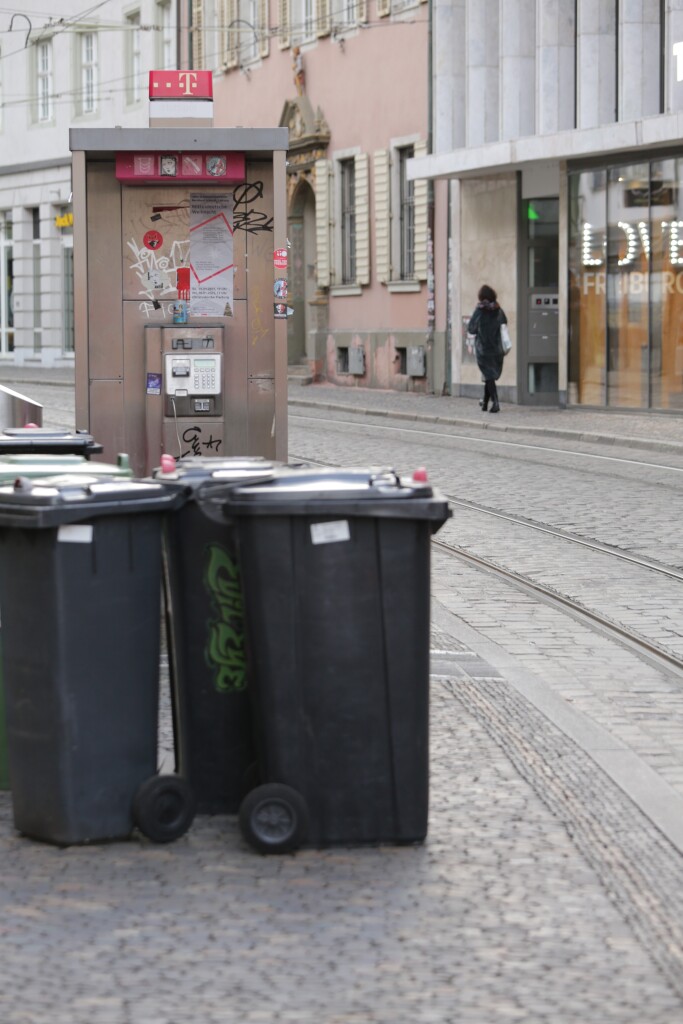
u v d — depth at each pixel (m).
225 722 6.02
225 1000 4.42
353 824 5.68
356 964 4.67
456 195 32.12
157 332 12.29
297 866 5.52
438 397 32.44
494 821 5.95
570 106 28.92
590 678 8.43
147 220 12.40
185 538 5.93
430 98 32.34
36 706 5.71
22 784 5.81
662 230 25.80
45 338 51.09
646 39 26.84
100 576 5.64
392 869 5.47
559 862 5.52
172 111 12.51
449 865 5.51
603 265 27.27
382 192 35.16
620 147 25.42
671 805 6.13
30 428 8.68
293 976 4.59
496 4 30.70
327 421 26.94
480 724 7.29
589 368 27.83
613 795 6.26
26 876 5.45
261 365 12.52
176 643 6.02
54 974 4.62
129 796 5.80
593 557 12.35
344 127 36.81
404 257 35.09
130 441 12.46
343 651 5.60
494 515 14.62
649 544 12.88
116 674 5.71
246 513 5.52
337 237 37.75
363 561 5.57
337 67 36.91
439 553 12.66
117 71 48.00
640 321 26.42
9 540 5.70
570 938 4.87
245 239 12.46
